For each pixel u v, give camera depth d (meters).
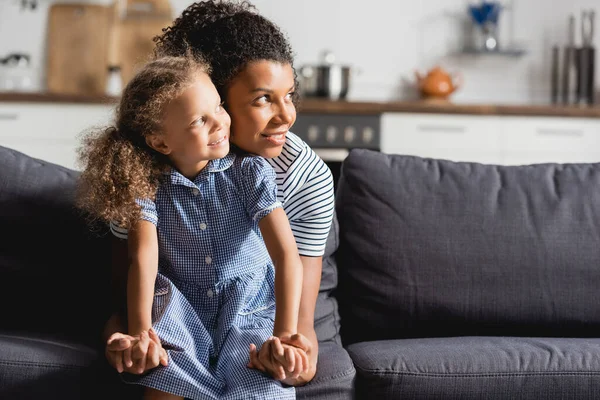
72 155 4.14
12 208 1.71
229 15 1.51
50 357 1.41
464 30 4.92
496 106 4.22
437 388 1.56
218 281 1.48
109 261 1.74
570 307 1.87
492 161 4.26
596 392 1.60
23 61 4.70
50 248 1.72
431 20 4.90
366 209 1.92
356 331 1.91
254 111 1.46
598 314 1.88
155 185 1.46
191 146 1.40
